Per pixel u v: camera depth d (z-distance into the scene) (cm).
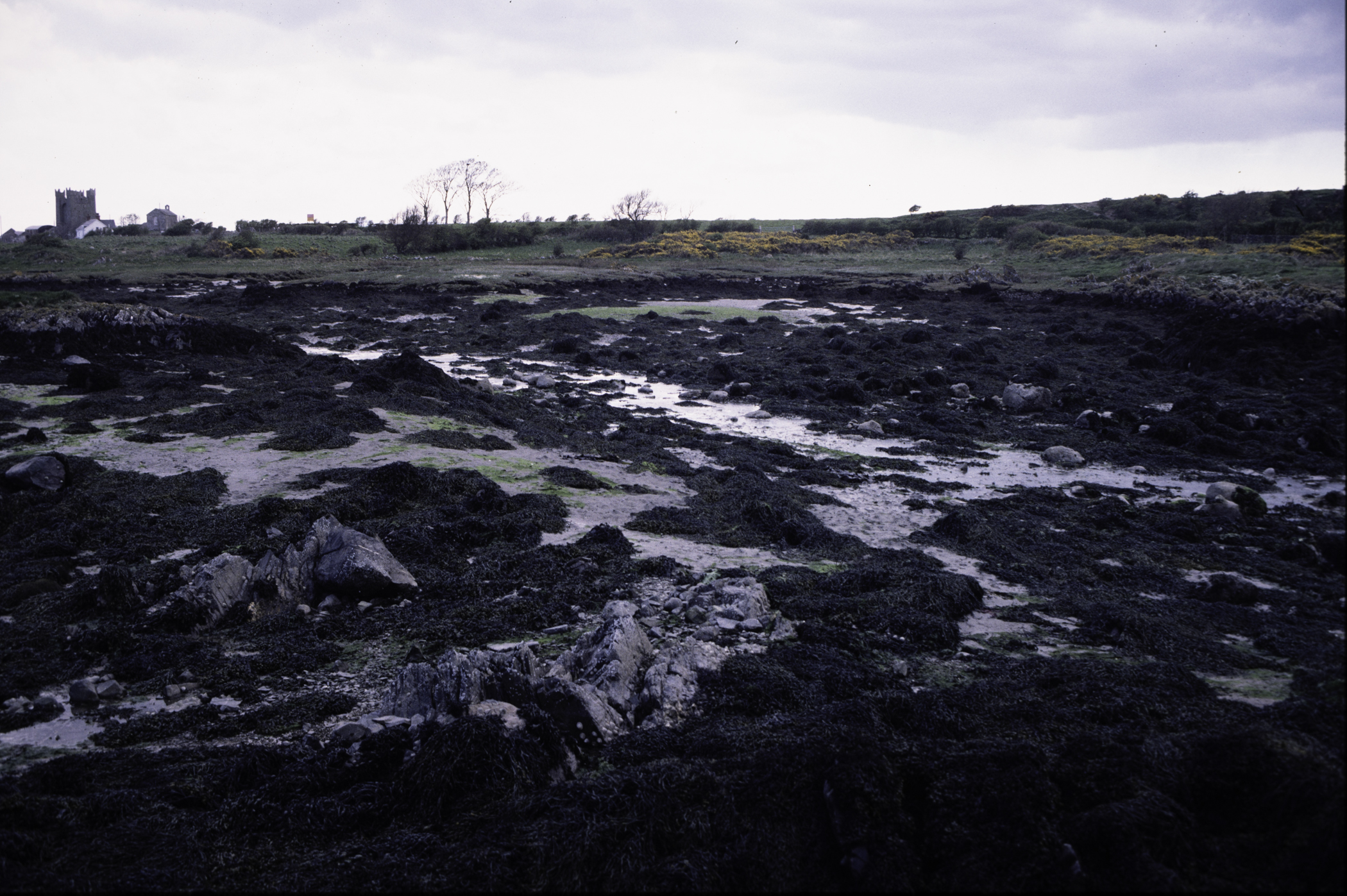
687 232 9738
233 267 6625
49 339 2597
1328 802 439
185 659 790
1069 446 1966
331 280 5675
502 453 1712
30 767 605
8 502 1193
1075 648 841
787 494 1480
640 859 481
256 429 1762
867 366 3084
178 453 1573
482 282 5503
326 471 1438
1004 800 480
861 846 462
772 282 6203
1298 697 669
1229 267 4497
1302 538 1286
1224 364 2925
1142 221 8800
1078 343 3600
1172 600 1005
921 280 6053
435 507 1292
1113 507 1420
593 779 561
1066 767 517
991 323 4219
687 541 1222
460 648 826
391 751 598
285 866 500
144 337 2734
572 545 1152
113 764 600
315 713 692
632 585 1008
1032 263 6819
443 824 530
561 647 829
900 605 927
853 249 8738
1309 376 2702
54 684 749
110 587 896
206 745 643
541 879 476
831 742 536
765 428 2189
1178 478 1706
